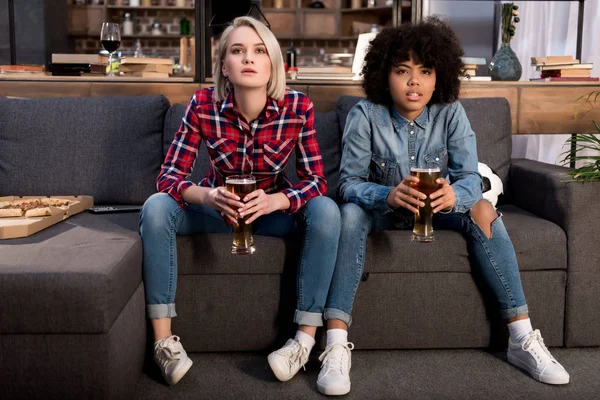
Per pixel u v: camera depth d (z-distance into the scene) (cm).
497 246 178
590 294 189
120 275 145
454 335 188
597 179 187
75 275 137
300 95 183
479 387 167
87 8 705
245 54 169
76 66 272
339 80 261
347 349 170
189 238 178
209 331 183
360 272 176
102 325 138
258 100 174
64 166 224
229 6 275
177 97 259
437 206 163
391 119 194
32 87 255
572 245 187
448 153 194
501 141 236
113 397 143
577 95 264
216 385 167
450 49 186
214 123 179
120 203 227
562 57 272
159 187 175
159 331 170
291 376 168
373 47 195
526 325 177
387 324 186
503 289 178
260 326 183
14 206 196
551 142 411
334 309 173
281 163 183
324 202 173
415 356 188
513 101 263
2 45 594
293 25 719
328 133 233
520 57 498
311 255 171
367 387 167
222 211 160
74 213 204
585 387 167
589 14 354
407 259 182
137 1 714
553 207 194
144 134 228
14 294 136
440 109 193
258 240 180
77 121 227
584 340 191
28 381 140
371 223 183
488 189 206
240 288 181
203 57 259
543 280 188
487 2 411
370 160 195
